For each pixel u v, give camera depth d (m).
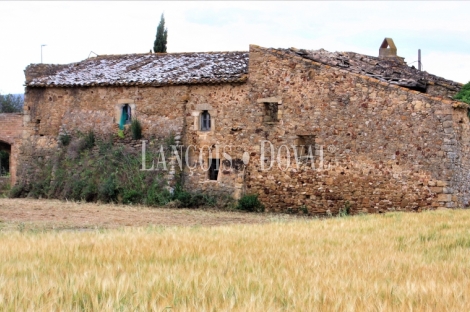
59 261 12.15
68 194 30.91
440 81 30.22
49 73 34.19
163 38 46.91
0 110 63.34
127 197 29.55
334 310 8.41
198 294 9.08
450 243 15.00
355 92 27.02
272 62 28.59
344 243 15.01
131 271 10.94
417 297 9.07
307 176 27.94
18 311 8.15
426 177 25.69
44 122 33.12
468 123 26.89
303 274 10.75
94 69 33.84
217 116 29.58
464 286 9.84
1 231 18.62
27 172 32.78
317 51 30.92
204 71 30.58
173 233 16.59
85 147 31.77
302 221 20.94
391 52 35.91
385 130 26.44
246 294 9.15
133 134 30.66
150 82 30.47
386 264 11.95
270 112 29.20
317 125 27.72
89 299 8.80
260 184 28.78
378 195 26.52
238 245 14.47
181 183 29.86
